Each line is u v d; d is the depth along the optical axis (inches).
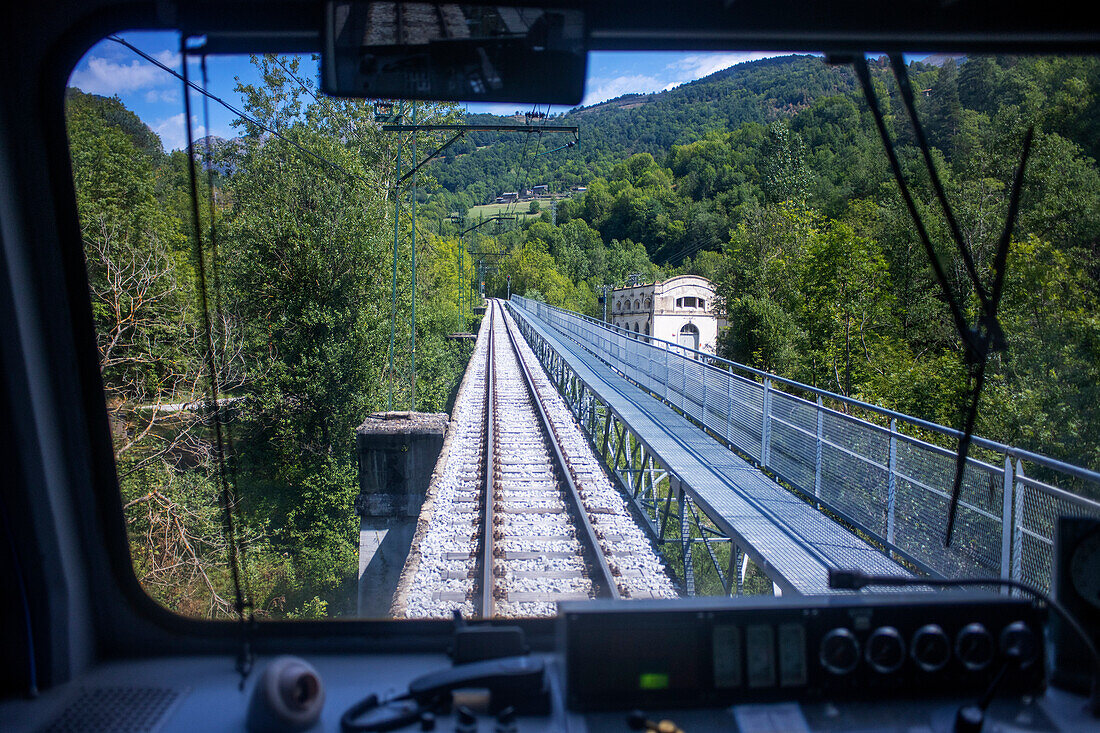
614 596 235.5
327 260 765.3
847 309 834.8
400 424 433.4
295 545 714.8
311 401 753.6
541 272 3420.3
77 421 73.1
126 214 465.4
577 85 63.3
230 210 786.8
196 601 488.7
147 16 64.9
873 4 62.3
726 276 1565.0
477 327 2386.8
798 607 62.0
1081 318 502.9
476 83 62.4
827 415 259.3
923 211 561.0
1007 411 502.0
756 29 62.9
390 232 850.1
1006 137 540.7
